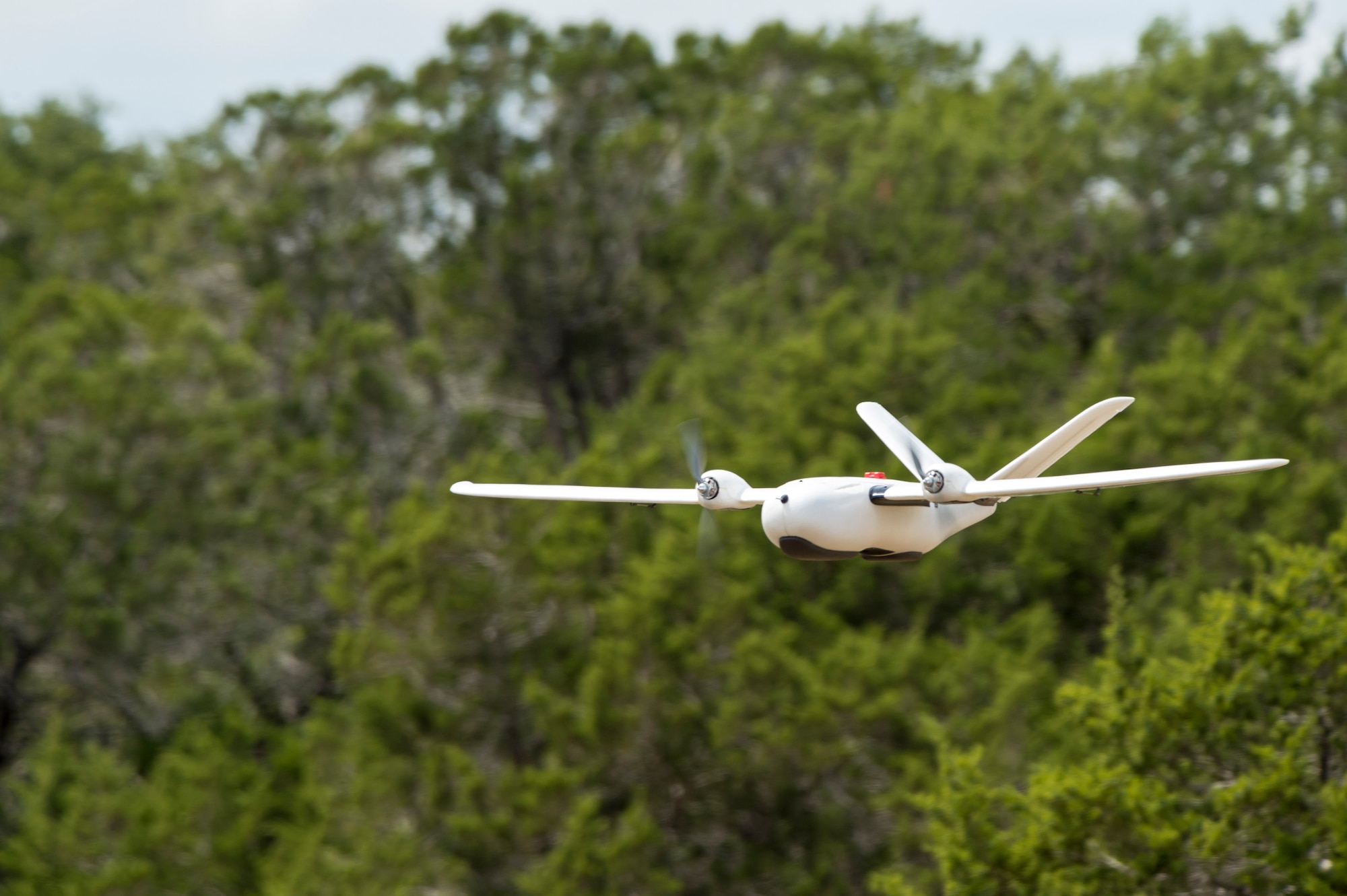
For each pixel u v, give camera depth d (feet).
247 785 180.65
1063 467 189.67
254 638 250.57
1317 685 125.49
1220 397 196.85
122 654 227.40
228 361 263.90
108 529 230.89
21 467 229.86
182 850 165.78
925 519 64.03
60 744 193.16
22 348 246.47
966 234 292.20
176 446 240.12
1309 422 192.75
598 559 181.16
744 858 166.91
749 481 185.16
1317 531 174.09
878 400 202.49
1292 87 320.29
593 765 164.25
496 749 177.78
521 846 157.58
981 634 166.30
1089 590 181.16
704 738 164.45
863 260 300.81
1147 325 268.00
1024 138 307.58
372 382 280.92
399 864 152.87
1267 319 220.84
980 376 240.53
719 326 284.61
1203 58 316.19
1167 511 181.16
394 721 172.55
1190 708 123.34
